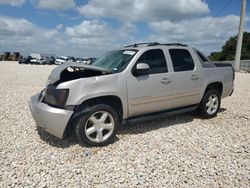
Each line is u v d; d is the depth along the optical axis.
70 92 3.98
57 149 4.10
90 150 4.07
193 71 5.45
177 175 3.33
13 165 3.54
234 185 3.12
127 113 4.57
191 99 5.50
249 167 3.58
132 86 4.50
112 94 4.28
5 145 4.25
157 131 5.05
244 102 8.38
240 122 5.81
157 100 4.87
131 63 4.59
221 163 3.69
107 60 5.16
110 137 4.33
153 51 4.94
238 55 33.47
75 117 4.06
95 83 4.14
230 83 6.46
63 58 51.81
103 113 4.25
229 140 4.63
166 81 4.93
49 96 4.18
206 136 4.82
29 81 13.97
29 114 6.27
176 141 4.53
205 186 3.09
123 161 3.71
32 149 4.10
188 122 5.72
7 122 5.56
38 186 3.04
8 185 3.04
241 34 32.78
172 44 5.42
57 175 3.29
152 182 3.16
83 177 3.26
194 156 3.91
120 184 3.11
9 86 11.48
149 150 4.11
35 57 53.34
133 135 4.80
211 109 6.06
